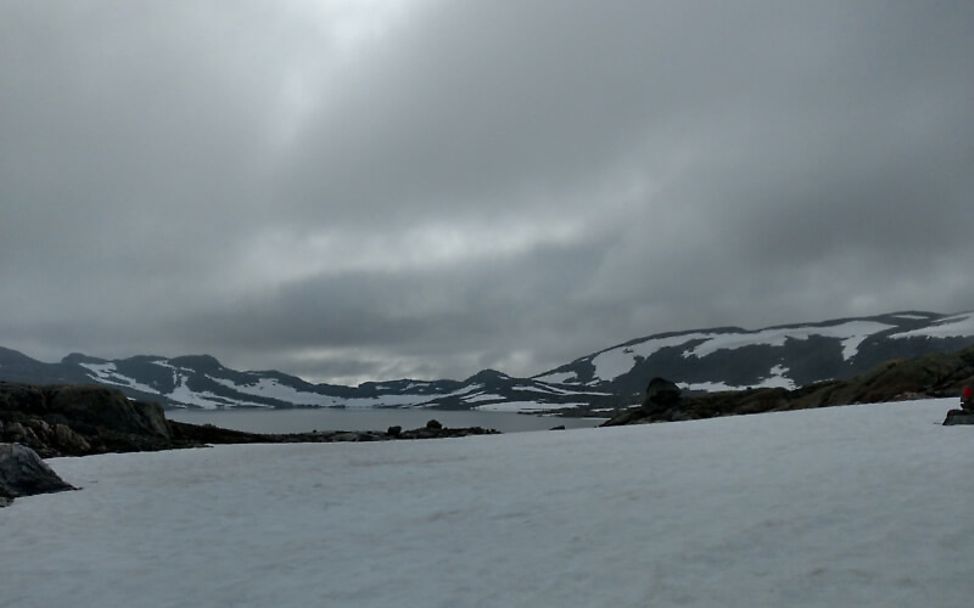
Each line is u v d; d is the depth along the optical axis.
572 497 13.78
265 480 19.19
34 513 14.53
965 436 18.25
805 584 7.34
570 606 7.22
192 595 8.53
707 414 58.75
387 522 12.48
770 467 15.66
